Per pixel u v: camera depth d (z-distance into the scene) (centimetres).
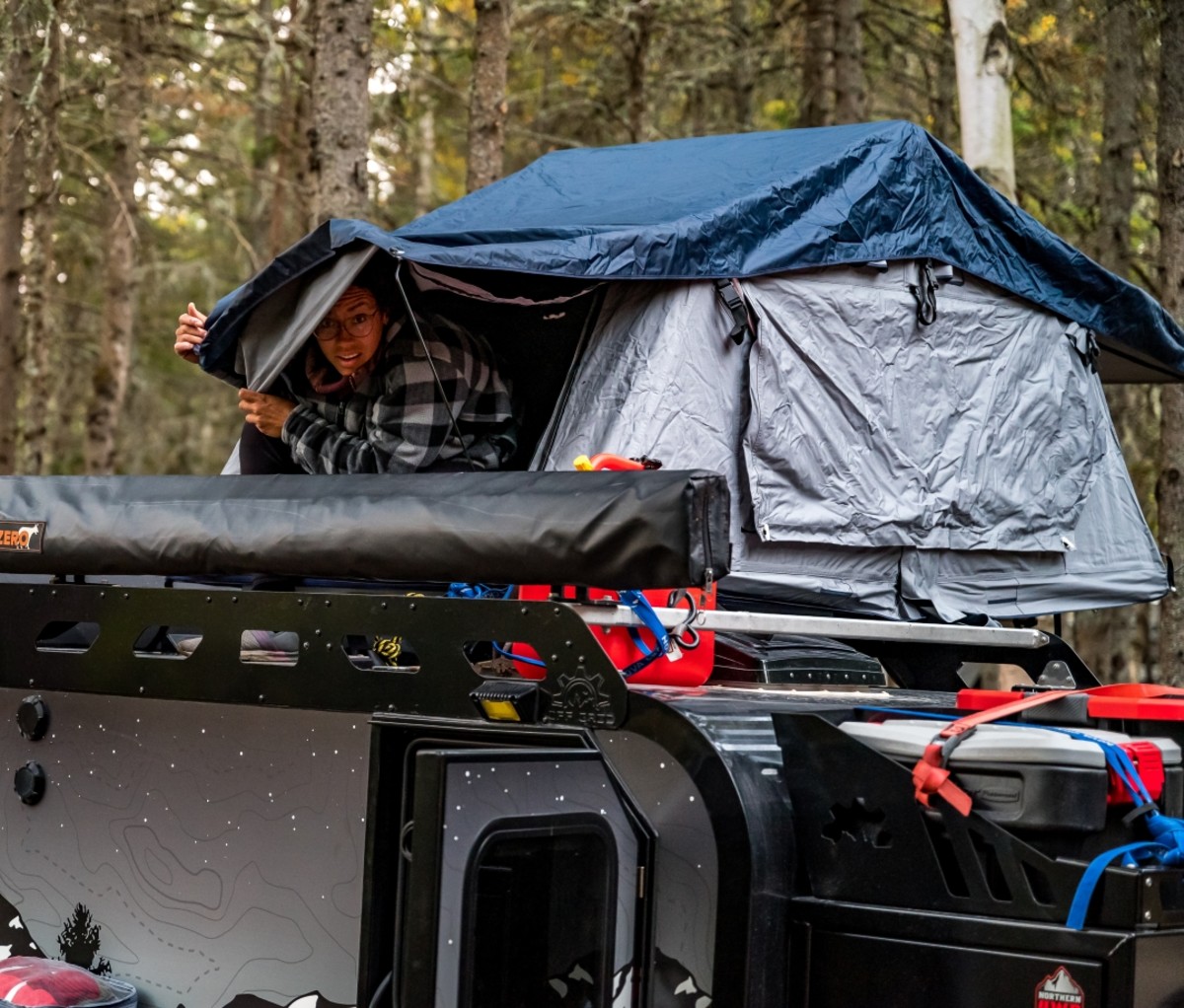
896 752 325
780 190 519
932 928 307
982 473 564
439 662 352
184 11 1313
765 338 505
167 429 2627
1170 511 892
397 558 366
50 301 1667
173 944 391
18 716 430
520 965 305
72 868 416
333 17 963
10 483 452
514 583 352
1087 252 1298
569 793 316
